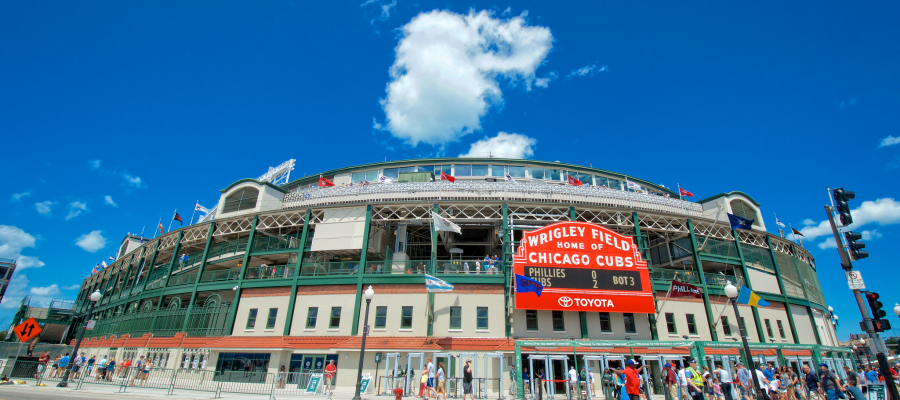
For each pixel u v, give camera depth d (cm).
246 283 3111
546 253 2827
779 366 2786
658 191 4900
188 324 3119
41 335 5109
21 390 1947
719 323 3089
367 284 2941
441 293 2858
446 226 2980
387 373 2492
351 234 3100
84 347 3941
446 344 2655
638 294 2792
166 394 2019
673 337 2905
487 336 2730
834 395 1489
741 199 3806
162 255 4219
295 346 2759
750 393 1969
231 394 2178
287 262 3409
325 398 2169
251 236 3294
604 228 2934
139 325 3425
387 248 3177
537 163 4494
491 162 4481
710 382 2053
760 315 3312
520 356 2473
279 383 2331
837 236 1594
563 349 2541
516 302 2691
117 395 1906
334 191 3434
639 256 2898
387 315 2831
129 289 4084
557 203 3169
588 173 4612
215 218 3666
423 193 3306
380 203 3162
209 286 3247
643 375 2450
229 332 2964
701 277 3156
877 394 1647
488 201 3148
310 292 2977
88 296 5162
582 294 2745
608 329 2823
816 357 2922
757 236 3722
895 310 1980
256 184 3659
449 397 2317
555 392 2544
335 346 2717
